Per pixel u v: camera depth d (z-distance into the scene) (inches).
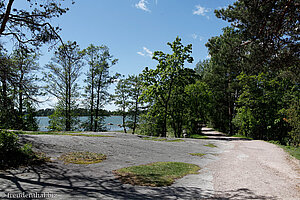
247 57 379.9
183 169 346.3
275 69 364.5
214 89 1577.3
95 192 205.6
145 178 273.3
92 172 285.9
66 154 377.4
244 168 382.3
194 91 1316.4
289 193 249.6
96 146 482.0
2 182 207.5
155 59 1111.6
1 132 310.7
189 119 1264.8
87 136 612.4
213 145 740.7
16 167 268.4
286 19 312.5
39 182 221.5
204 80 1578.5
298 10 289.4
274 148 709.3
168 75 1103.6
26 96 293.4
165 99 1213.1
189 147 639.8
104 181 248.5
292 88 1136.2
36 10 312.5
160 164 369.4
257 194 236.2
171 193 221.8
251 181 295.4
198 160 450.6
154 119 1333.7
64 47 327.0
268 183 290.8
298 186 286.5
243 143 849.5
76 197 184.7
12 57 297.9
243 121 1274.6
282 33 322.3
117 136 714.8
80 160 347.6
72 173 271.6
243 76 1196.5
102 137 619.8
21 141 406.9
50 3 313.0
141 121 1339.8
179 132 1274.6
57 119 1055.6
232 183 280.4
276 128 1214.3
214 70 1434.5
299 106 721.0
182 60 1096.8
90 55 1123.9
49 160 324.5
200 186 258.2
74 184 227.3
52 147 412.5
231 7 373.4
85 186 223.5
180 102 1210.0
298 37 327.3
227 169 368.8
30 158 313.6
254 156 532.4
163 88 1111.6
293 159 510.9
